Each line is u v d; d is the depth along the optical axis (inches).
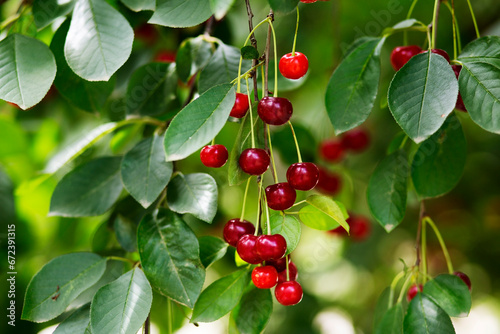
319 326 55.2
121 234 35.6
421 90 32.0
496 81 32.0
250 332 33.5
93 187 36.1
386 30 35.8
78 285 33.8
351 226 43.4
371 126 51.9
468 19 44.9
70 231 40.8
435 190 35.7
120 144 39.2
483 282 60.4
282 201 32.3
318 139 44.4
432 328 33.7
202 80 35.3
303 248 55.9
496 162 55.2
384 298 36.9
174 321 38.0
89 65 32.1
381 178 35.8
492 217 57.1
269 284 32.4
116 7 35.4
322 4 45.4
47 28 38.3
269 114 31.6
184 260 33.0
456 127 35.3
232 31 40.3
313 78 48.2
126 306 32.4
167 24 32.5
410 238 59.3
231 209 44.7
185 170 41.3
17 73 32.3
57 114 41.5
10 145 43.0
